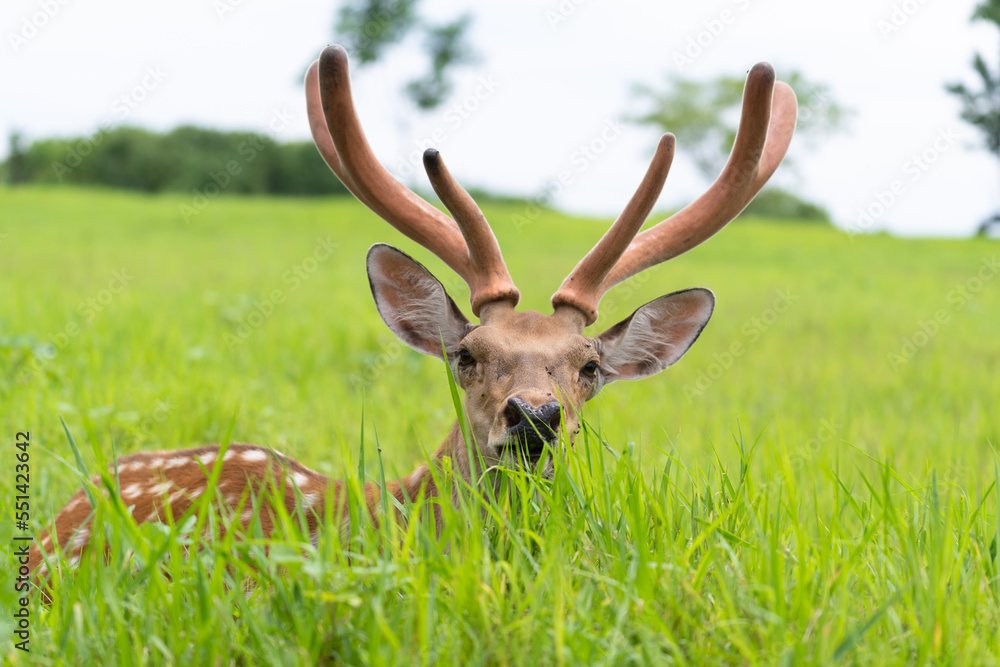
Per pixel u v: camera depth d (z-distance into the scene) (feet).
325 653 9.33
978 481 18.70
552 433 11.25
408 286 13.58
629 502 11.10
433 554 10.10
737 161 13.84
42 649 9.61
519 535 10.68
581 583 10.30
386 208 13.64
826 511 15.96
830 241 103.19
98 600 9.69
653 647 8.92
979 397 27.43
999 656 9.47
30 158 159.12
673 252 14.24
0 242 59.88
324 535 10.68
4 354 23.97
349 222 97.60
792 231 120.78
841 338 38.34
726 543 10.48
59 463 17.11
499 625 9.26
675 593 9.89
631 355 13.91
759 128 13.44
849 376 30.12
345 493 13.20
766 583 10.28
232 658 9.34
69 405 19.06
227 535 9.99
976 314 46.37
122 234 74.02
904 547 11.14
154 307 35.65
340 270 53.93
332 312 36.50
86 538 13.35
